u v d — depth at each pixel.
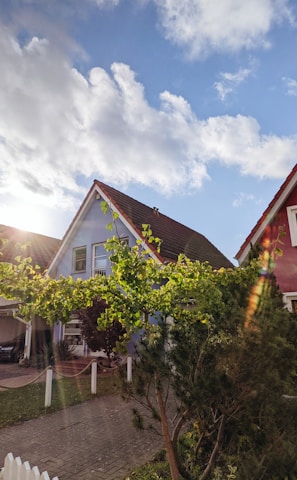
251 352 3.10
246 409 3.17
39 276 4.28
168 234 18.09
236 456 3.48
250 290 4.01
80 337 16.42
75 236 18.22
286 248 10.57
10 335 19.42
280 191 10.92
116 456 5.03
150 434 5.91
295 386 3.34
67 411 7.63
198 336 3.54
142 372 3.63
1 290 3.95
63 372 13.27
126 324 4.07
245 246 11.27
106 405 8.08
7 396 9.05
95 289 4.12
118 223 16.36
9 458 3.56
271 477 3.10
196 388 3.13
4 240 4.55
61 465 4.75
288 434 3.21
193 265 4.29
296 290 10.02
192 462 3.88
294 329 3.37
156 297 4.16
